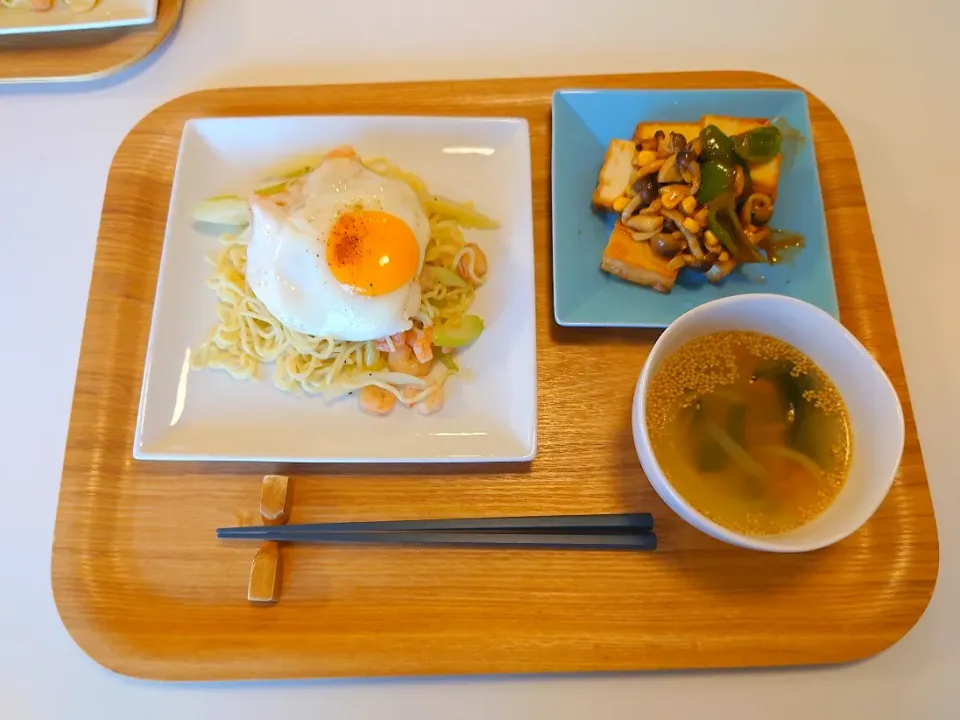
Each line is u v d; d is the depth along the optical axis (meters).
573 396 0.42
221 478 0.40
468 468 0.40
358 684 0.37
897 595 0.38
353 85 0.49
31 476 0.41
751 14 0.52
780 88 0.49
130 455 0.41
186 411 0.42
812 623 0.38
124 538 0.39
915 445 0.41
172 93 0.50
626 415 0.42
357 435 0.41
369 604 0.38
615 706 0.37
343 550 0.39
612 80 0.49
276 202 0.42
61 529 0.39
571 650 0.37
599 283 0.44
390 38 0.52
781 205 0.45
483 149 0.47
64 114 0.49
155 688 0.37
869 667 0.38
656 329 0.43
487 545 0.39
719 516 0.35
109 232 0.45
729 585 0.38
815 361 0.38
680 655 0.37
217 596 0.38
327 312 0.41
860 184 0.47
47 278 0.46
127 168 0.46
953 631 0.39
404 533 0.39
